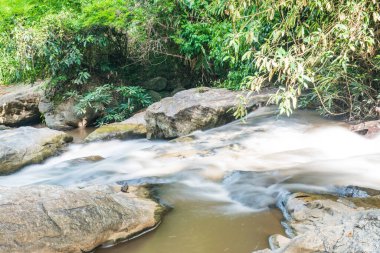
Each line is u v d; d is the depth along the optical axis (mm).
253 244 2619
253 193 3309
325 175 3441
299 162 3941
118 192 3525
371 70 4695
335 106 5309
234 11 4102
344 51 4035
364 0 3680
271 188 3307
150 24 8352
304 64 3828
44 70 8875
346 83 4719
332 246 2031
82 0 9070
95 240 2688
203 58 8633
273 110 5961
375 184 3197
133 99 8609
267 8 4109
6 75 9336
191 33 8156
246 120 5711
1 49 8992
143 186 3730
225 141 4949
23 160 5414
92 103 8523
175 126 6223
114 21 8383
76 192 3004
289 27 4242
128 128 6762
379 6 3904
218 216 3045
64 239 2598
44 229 2604
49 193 2959
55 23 8391
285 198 3031
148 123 6586
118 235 2797
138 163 4535
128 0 8367
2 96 9664
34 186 3098
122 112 8469
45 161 5703
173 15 8414
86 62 8961
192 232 2846
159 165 4340
